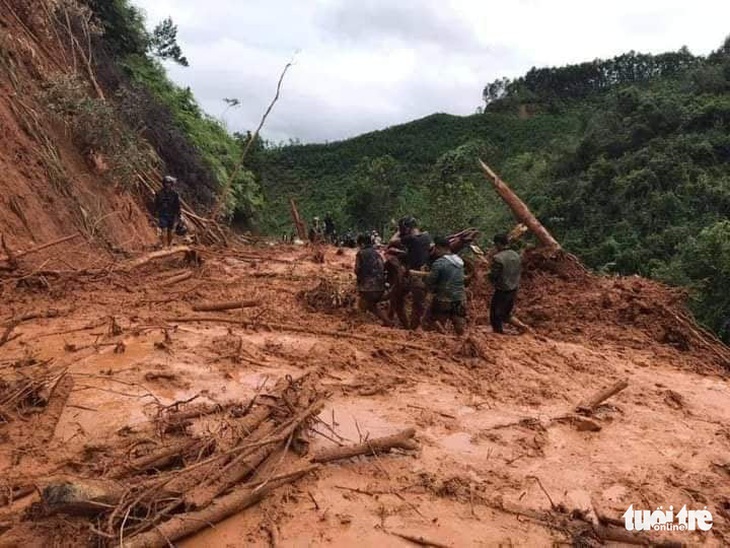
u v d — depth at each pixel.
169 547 3.35
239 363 6.60
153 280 10.48
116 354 6.46
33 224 10.54
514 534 3.92
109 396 5.34
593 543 3.96
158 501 3.56
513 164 66.25
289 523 3.77
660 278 23.03
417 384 6.55
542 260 11.96
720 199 35.50
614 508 4.38
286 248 20.83
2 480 3.88
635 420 6.23
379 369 6.91
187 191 21.06
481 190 53.78
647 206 38.44
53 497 3.33
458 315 8.94
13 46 13.84
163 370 6.09
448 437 5.29
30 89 13.54
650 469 5.10
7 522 3.41
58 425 4.71
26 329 7.08
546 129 90.75
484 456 5.00
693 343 10.07
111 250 12.36
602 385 7.30
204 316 8.40
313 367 6.66
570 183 47.69
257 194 34.91
